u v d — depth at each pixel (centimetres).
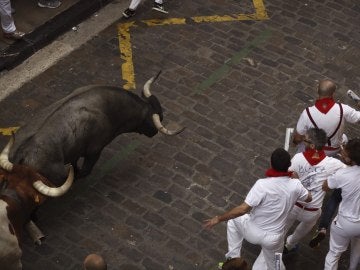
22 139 756
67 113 786
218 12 1215
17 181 708
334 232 739
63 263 805
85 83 1061
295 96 1056
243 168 936
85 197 882
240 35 1169
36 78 1063
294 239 802
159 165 931
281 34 1175
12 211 692
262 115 1019
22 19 1147
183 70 1089
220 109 1023
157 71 1087
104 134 830
